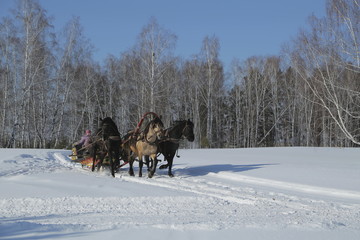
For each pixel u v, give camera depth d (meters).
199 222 6.23
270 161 18.53
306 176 12.84
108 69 44.00
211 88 44.62
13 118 34.31
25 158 19.06
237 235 5.32
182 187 11.13
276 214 7.46
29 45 31.78
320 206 8.34
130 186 10.91
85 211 8.24
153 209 8.28
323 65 23.02
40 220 7.04
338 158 20.27
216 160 19.41
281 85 52.34
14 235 5.27
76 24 36.75
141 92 36.41
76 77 38.06
